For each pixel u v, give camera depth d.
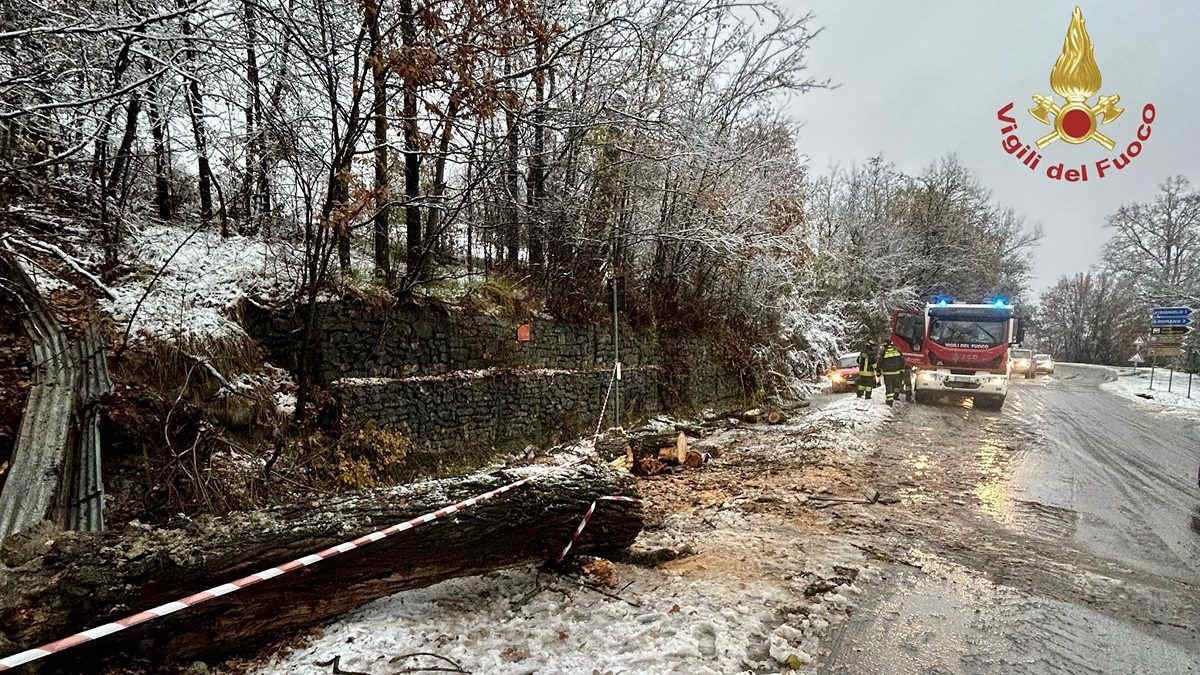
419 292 8.66
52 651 2.40
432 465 8.08
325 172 7.74
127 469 5.03
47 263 6.43
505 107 8.15
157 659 2.93
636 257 13.99
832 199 27.95
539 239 11.70
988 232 38.09
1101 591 4.36
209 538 3.16
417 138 7.64
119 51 6.17
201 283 7.16
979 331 14.60
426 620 3.60
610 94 10.20
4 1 5.65
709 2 10.73
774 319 19.47
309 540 3.36
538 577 4.32
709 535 5.48
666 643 3.38
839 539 5.39
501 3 7.20
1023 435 11.10
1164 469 8.62
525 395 9.93
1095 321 50.69
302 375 6.77
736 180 13.81
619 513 4.65
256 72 7.27
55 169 7.49
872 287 27.69
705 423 13.34
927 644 3.55
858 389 16.38
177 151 8.29
